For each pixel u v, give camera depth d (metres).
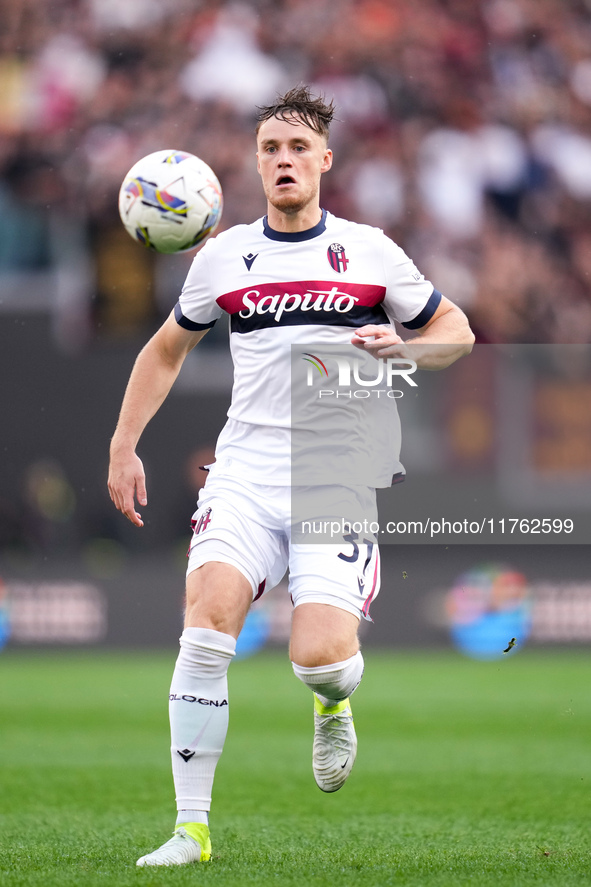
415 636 48.31
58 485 58.34
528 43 70.88
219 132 65.31
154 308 60.31
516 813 16.94
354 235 13.31
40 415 58.47
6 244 61.81
